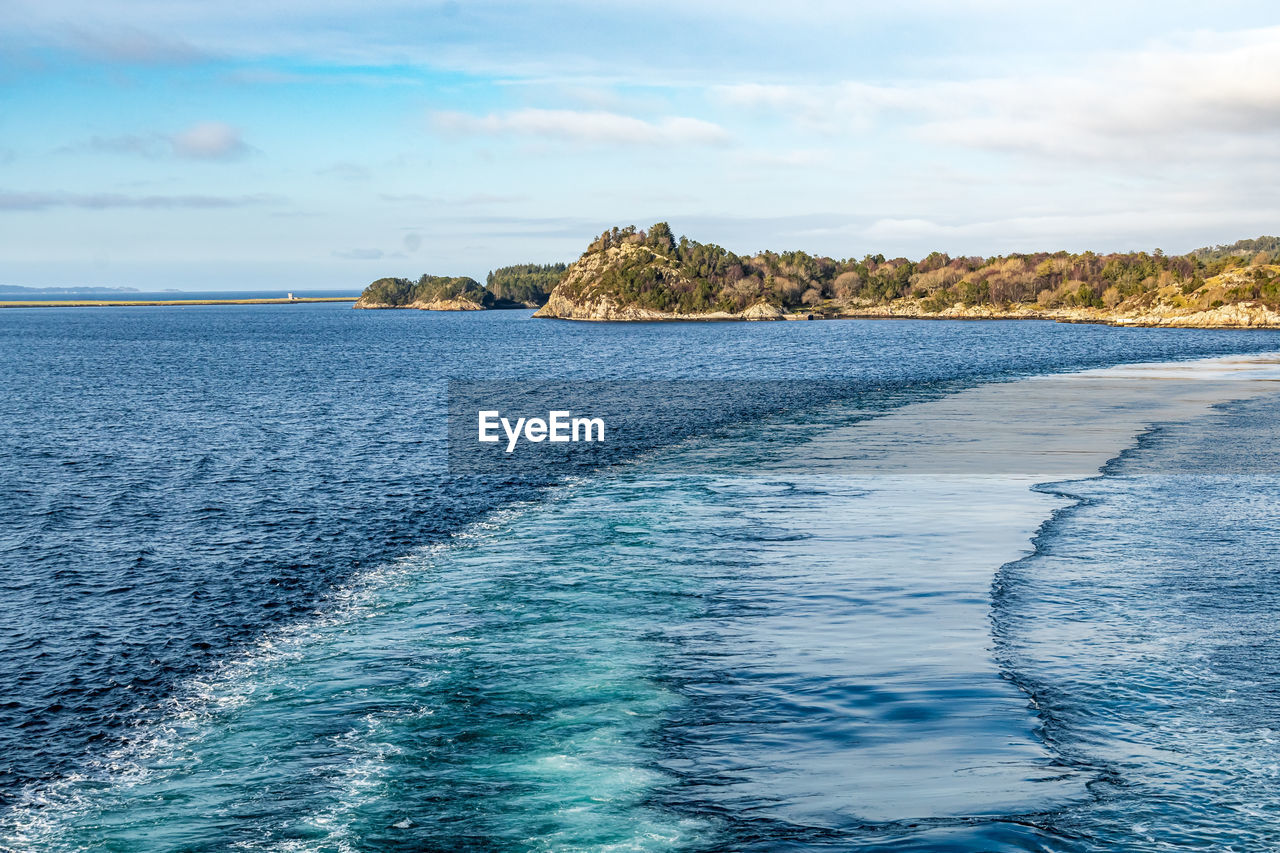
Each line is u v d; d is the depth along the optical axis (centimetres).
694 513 2611
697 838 981
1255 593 1731
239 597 1958
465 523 2642
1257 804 1009
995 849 933
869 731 1198
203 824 1057
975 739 1165
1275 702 1256
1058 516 2397
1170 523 2302
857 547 2136
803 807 1029
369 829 1028
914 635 1539
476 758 1180
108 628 1772
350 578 2084
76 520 2741
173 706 1401
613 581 1947
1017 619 1605
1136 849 930
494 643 1598
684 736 1211
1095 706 1252
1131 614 1620
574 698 1347
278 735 1279
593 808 1050
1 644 1689
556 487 3164
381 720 1306
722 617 1675
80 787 1158
